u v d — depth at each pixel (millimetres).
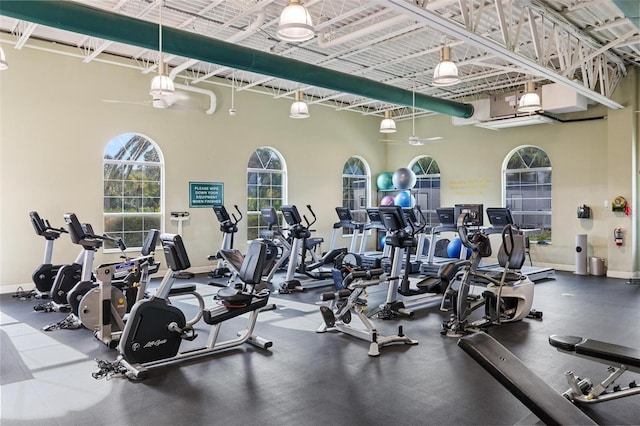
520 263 5492
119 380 3752
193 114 9305
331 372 3916
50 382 3725
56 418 3096
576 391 3268
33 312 6078
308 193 11250
